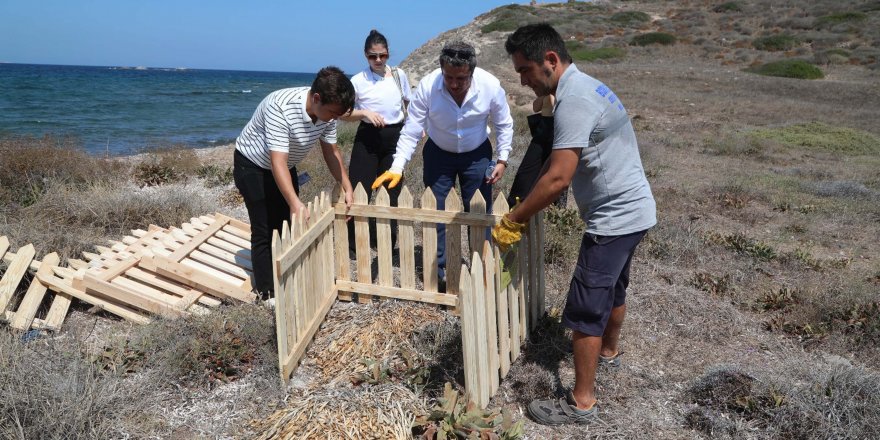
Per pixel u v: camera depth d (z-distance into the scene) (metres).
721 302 4.53
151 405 3.04
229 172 8.59
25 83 47.50
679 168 10.08
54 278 3.95
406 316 3.82
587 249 2.89
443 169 4.32
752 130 14.05
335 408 2.86
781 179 9.20
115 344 3.47
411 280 4.19
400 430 2.77
